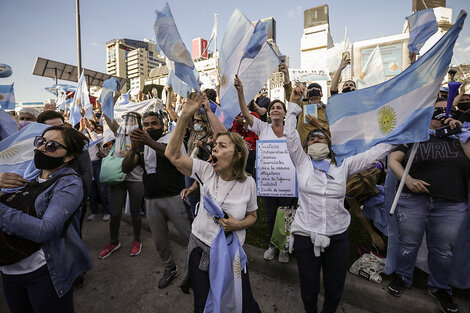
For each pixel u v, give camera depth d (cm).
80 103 412
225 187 163
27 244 137
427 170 206
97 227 415
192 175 168
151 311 235
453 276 220
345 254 180
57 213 140
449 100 203
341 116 191
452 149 203
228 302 148
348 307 227
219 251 145
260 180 264
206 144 306
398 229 229
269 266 276
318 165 182
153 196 255
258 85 210
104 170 301
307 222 181
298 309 229
